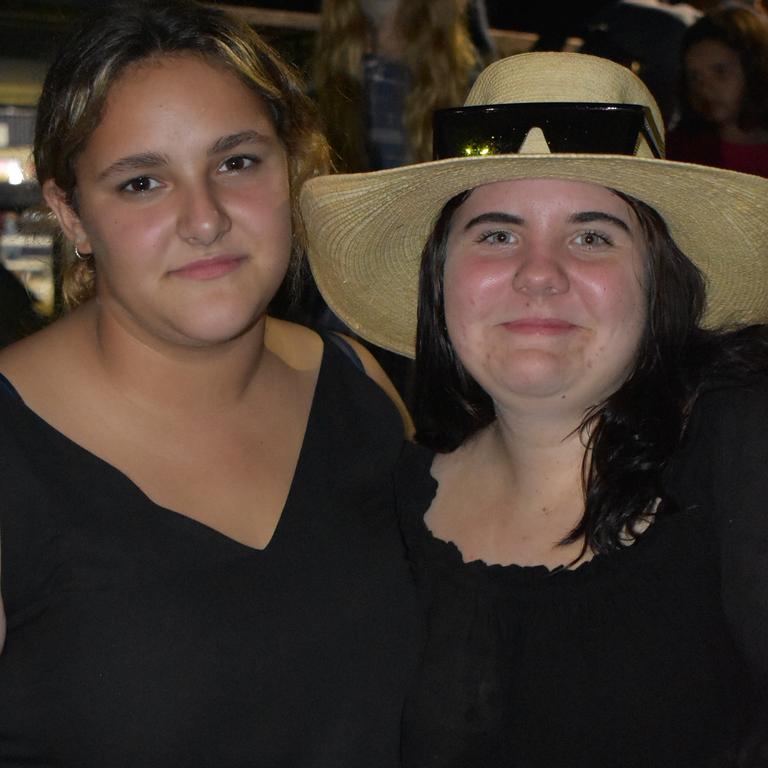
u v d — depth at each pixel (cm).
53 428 187
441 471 212
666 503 177
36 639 182
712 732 173
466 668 186
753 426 175
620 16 443
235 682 184
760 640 167
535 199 180
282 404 209
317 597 193
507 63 201
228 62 181
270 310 263
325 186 197
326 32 350
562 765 177
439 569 194
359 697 194
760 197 183
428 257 203
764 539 168
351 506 205
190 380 193
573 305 179
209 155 179
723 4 415
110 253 182
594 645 177
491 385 187
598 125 181
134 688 179
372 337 236
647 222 184
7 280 305
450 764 186
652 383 185
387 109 348
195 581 185
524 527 193
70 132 178
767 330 191
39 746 182
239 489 196
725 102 397
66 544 181
